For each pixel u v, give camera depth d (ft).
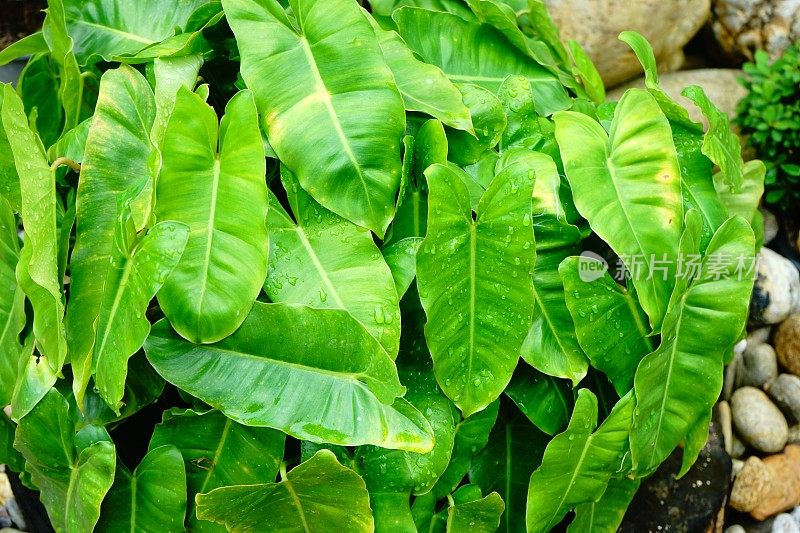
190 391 4.98
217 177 5.05
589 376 5.66
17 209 5.44
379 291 5.09
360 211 5.13
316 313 4.99
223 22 5.49
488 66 5.96
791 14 8.76
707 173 5.74
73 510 5.18
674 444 5.58
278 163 5.44
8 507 6.93
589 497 5.51
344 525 5.13
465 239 5.15
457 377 5.22
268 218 5.19
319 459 4.86
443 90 5.43
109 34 5.96
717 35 9.39
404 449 4.94
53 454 5.23
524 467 5.62
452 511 5.32
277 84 5.19
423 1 6.03
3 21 8.38
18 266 5.06
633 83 9.13
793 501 7.29
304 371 5.02
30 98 6.30
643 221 5.33
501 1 6.50
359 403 4.99
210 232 4.99
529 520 5.40
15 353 5.36
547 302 5.36
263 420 4.96
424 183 5.34
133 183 5.17
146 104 5.32
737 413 7.54
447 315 5.16
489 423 5.39
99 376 4.97
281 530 5.16
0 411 5.57
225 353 5.03
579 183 5.30
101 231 5.18
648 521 6.24
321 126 5.14
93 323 5.07
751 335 7.98
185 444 5.16
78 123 5.88
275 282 5.11
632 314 5.40
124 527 5.18
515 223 5.10
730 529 7.18
